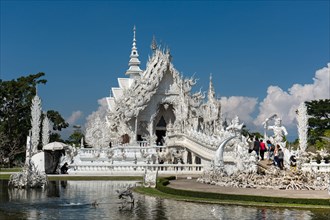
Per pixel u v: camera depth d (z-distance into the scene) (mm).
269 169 38375
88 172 55938
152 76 88625
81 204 26547
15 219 20812
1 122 98000
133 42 110812
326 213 22531
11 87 98812
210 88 89688
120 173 55438
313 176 34156
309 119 107625
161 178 43281
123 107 86938
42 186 38469
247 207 24812
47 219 20859
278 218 20984
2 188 37281
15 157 97812
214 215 22016
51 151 57875
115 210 23969
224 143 43031
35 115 81250
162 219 20875
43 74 103812
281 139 45656
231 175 38188
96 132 87188
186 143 67312
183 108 86375
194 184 38281
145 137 86500
